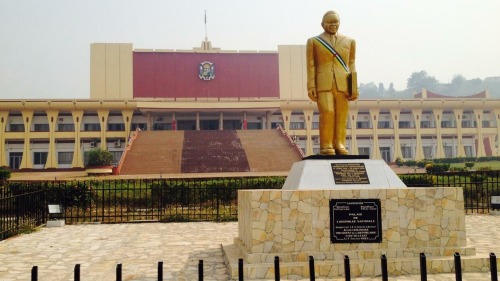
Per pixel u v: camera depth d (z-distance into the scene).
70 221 16.41
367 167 8.86
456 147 57.50
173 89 61.00
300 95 63.16
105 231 14.02
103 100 53.03
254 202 7.85
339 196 8.00
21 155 52.44
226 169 40.47
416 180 20.09
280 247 7.78
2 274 8.24
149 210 18.67
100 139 53.50
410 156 56.97
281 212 7.86
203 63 61.72
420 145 56.38
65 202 18.05
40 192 16.19
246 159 42.84
